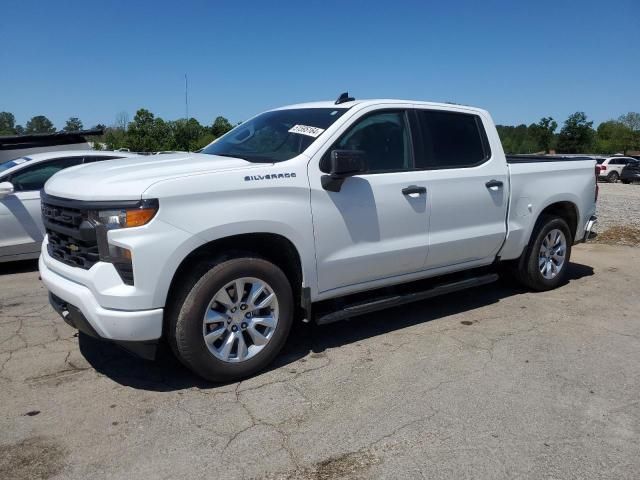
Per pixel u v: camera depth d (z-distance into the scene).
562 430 3.36
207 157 4.36
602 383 3.99
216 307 3.84
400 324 5.19
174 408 3.58
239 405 3.63
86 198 3.56
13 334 4.86
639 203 16.95
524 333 4.97
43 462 2.99
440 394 3.79
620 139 89.69
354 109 4.55
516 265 6.07
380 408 3.60
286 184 3.99
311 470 2.95
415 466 2.99
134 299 3.46
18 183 7.26
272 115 5.14
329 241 4.24
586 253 8.60
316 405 3.63
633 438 3.29
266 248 4.23
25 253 7.21
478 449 3.15
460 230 5.11
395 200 4.59
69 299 3.69
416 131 4.89
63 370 4.14
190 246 3.59
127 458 3.04
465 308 5.69
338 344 4.69
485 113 5.54
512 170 5.55
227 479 2.87
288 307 4.12
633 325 5.21
